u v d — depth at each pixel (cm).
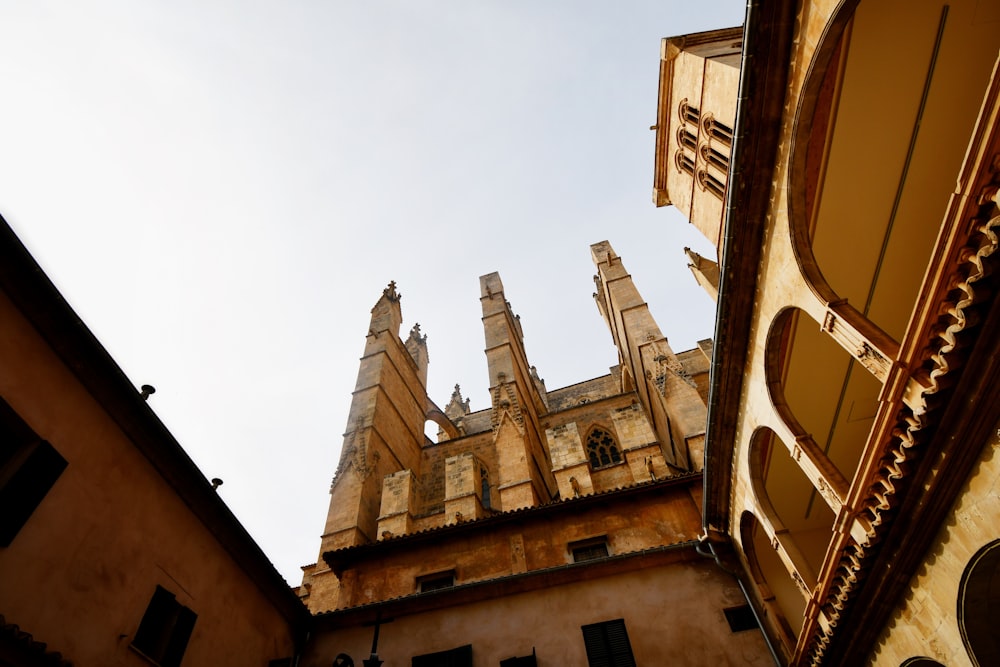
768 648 1433
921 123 1162
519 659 1508
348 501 2820
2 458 921
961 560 800
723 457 1481
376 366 3688
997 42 1092
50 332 992
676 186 2514
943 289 720
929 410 760
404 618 1689
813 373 1430
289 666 1572
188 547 1301
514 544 1902
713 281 2075
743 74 980
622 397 3784
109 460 1108
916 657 953
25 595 886
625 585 1628
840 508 987
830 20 844
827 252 1291
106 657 1014
